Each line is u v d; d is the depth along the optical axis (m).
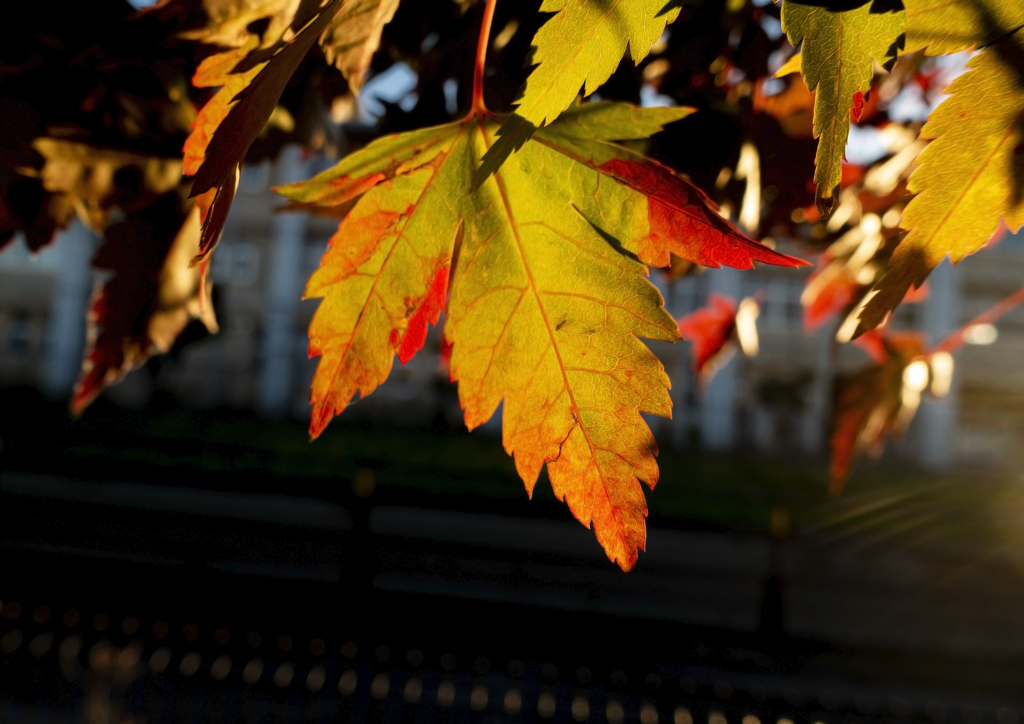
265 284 7.76
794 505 4.18
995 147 0.20
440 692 1.36
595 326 0.21
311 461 4.82
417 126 0.30
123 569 1.95
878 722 1.20
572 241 0.21
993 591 2.46
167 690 1.38
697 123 0.28
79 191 0.28
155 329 0.29
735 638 1.90
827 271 0.47
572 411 0.21
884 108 0.39
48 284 8.14
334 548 2.82
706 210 0.21
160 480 2.24
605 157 0.21
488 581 2.51
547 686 1.28
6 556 1.96
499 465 5.12
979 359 6.69
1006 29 0.19
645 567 2.38
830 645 1.93
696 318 0.65
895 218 0.34
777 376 7.71
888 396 0.46
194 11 0.24
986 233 0.20
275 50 0.21
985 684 1.84
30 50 0.26
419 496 2.08
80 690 1.42
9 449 2.33
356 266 0.22
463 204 0.22
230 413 7.25
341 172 0.22
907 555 2.75
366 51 0.24
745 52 0.29
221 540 2.78
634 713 1.24
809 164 0.29
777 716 1.22
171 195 0.29
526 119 0.20
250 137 0.21
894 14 0.19
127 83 0.27
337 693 1.33
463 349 0.22
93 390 0.29
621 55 0.20
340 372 0.22
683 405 7.55
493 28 0.27
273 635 1.63
